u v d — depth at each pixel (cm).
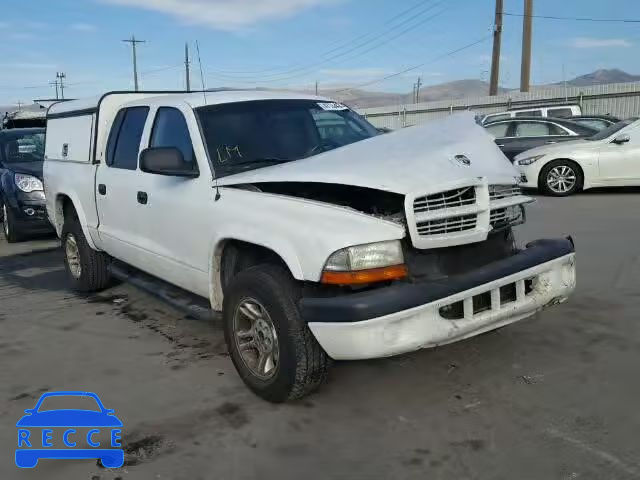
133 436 339
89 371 430
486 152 384
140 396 387
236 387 395
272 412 359
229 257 404
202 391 391
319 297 335
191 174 421
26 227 923
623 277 588
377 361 420
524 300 368
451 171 348
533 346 433
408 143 385
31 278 727
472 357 420
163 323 531
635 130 1144
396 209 348
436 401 362
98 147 568
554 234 802
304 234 332
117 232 537
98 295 632
